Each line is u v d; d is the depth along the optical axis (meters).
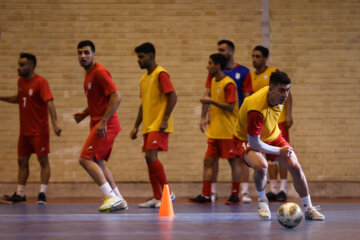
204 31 26.22
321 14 26.30
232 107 20.70
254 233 11.85
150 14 26.20
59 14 26.17
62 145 25.95
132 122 26.08
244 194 22.00
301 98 26.17
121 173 25.89
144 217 15.67
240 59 26.25
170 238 11.09
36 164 25.77
